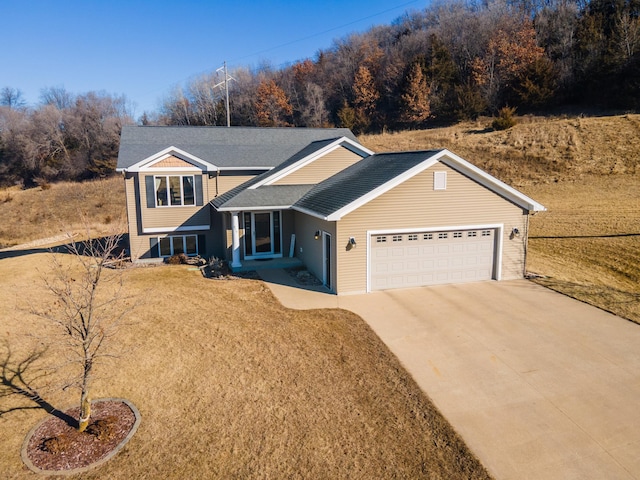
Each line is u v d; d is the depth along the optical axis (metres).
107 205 41.75
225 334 11.88
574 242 21.59
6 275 18.36
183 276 17.67
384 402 8.82
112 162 58.22
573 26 50.62
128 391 9.32
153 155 19.97
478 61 51.97
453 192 15.72
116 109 75.19
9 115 64.50
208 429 8.05
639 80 41.50
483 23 57.75
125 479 6.89
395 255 15.56
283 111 63.34
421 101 51.59
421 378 9.71
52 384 9.62
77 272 18.53
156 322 12.72
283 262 19.22
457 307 13.84
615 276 17.75
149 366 10.28
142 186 20.19
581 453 7.41
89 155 62.09
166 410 8.66
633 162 31.36
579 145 35.34
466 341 11.48
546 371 10.02
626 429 8.00
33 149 60.16
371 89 57.84
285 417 8.35
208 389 9.33
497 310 13.58
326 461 7.23
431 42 56.78
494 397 9.02
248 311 13.54
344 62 66.19
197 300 14.56
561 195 29.00
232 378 9.73
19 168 61.12
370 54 65.00
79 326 8.66
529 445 7.60
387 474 6.96
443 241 16.00
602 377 9.76
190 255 21.45
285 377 9.74
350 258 15.04
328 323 12.55
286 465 7.15
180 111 76.00
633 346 11.19
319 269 16.84
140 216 20.62
